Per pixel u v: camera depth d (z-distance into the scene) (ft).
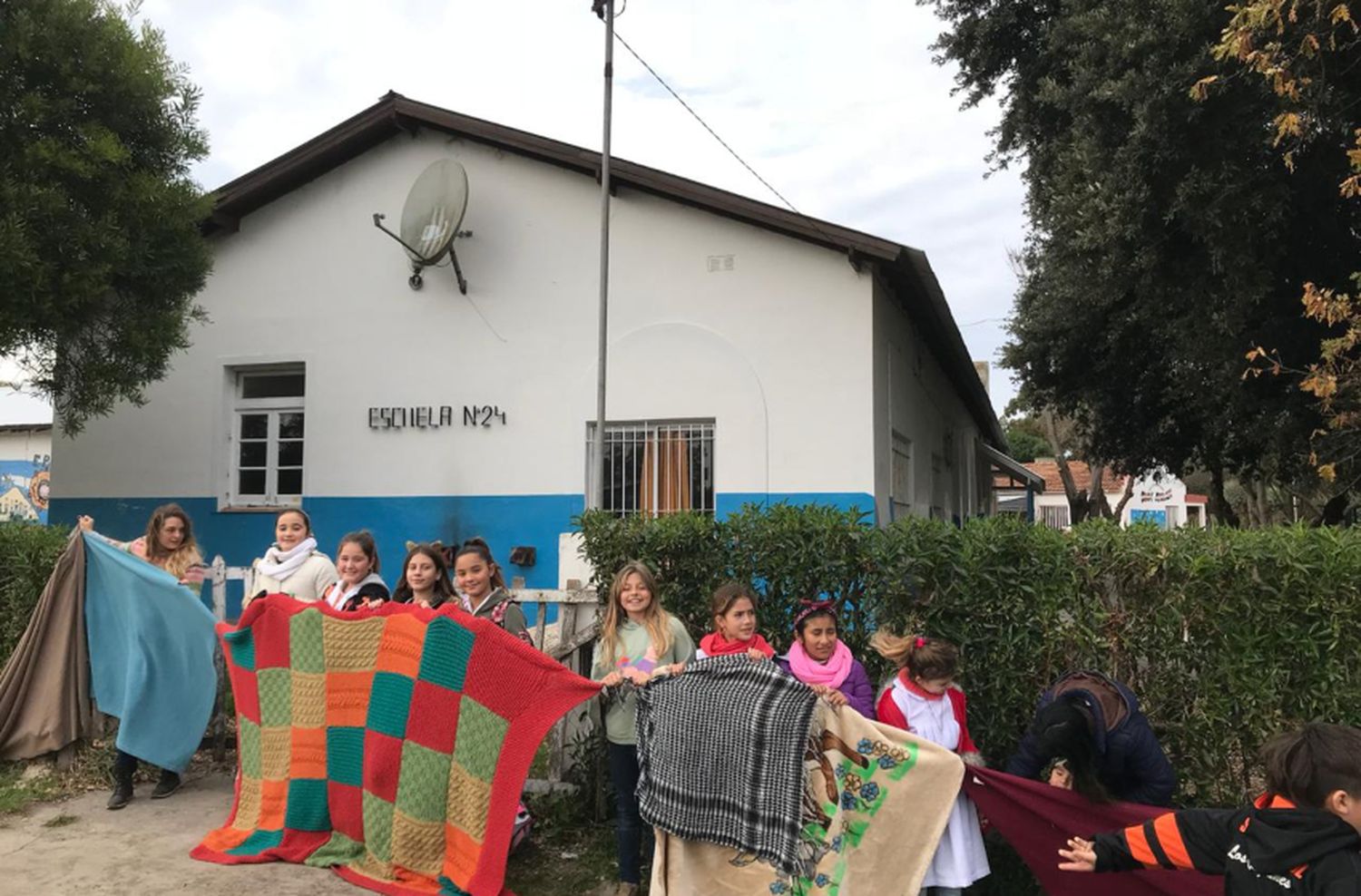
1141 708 13.01
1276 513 77.71
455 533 33.73
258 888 14.29
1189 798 12.82
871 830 11.86
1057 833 11.69
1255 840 8.13
